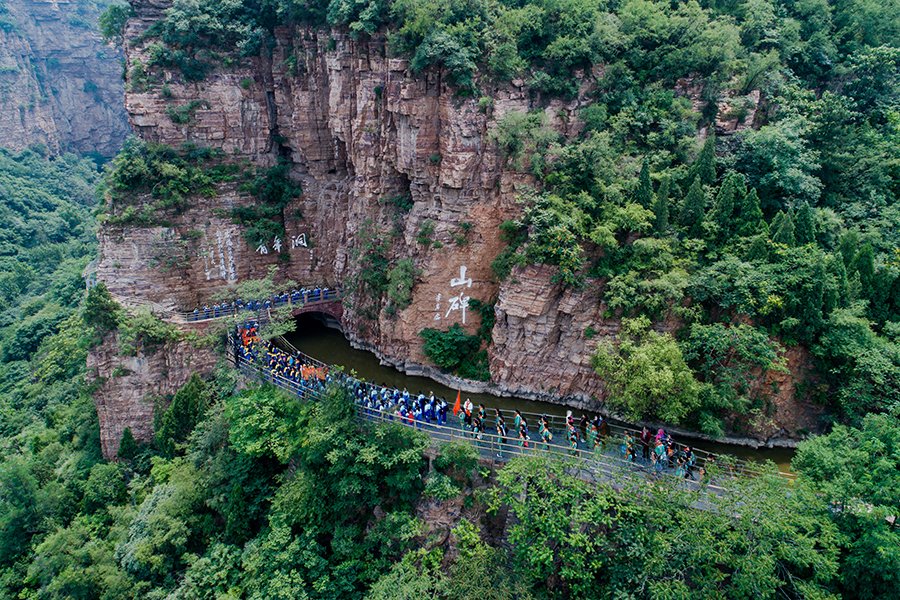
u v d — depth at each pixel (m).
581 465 23.89
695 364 29.31
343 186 44.69
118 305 38.31
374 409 29.73
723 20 35.97
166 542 29.80
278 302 42.69
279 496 29.16
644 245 29.70
